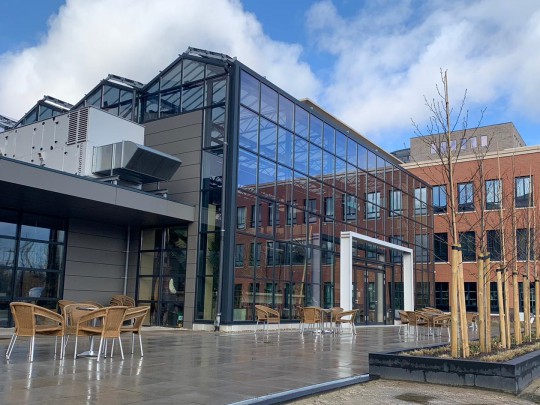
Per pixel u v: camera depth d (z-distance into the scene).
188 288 17.23
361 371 8.82
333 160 22.70
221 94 17.78
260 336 15.41
